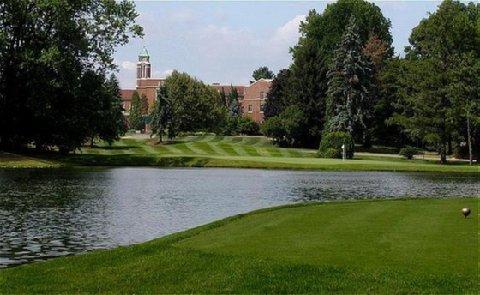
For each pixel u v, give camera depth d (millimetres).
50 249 13672
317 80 83875
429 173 46000
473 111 60656
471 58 61500
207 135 116312
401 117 66250
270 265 10320
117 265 10617
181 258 10914
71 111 52094
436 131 62406
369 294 8891
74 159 51562
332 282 9406
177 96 113750
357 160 59812
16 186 29016
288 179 36844
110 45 54312
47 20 50219
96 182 32094
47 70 48281
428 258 10867
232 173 41781
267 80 144125
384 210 18031
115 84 95875
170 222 17859
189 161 51344
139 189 28484
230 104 158625
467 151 74312
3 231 15969
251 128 117562
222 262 10586
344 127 75625
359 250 11555
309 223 15242
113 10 53594
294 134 83000
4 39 46531
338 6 96688
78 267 10539
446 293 8867
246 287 9281
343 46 76812
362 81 76062
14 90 49969
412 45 80812
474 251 11453
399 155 72188
